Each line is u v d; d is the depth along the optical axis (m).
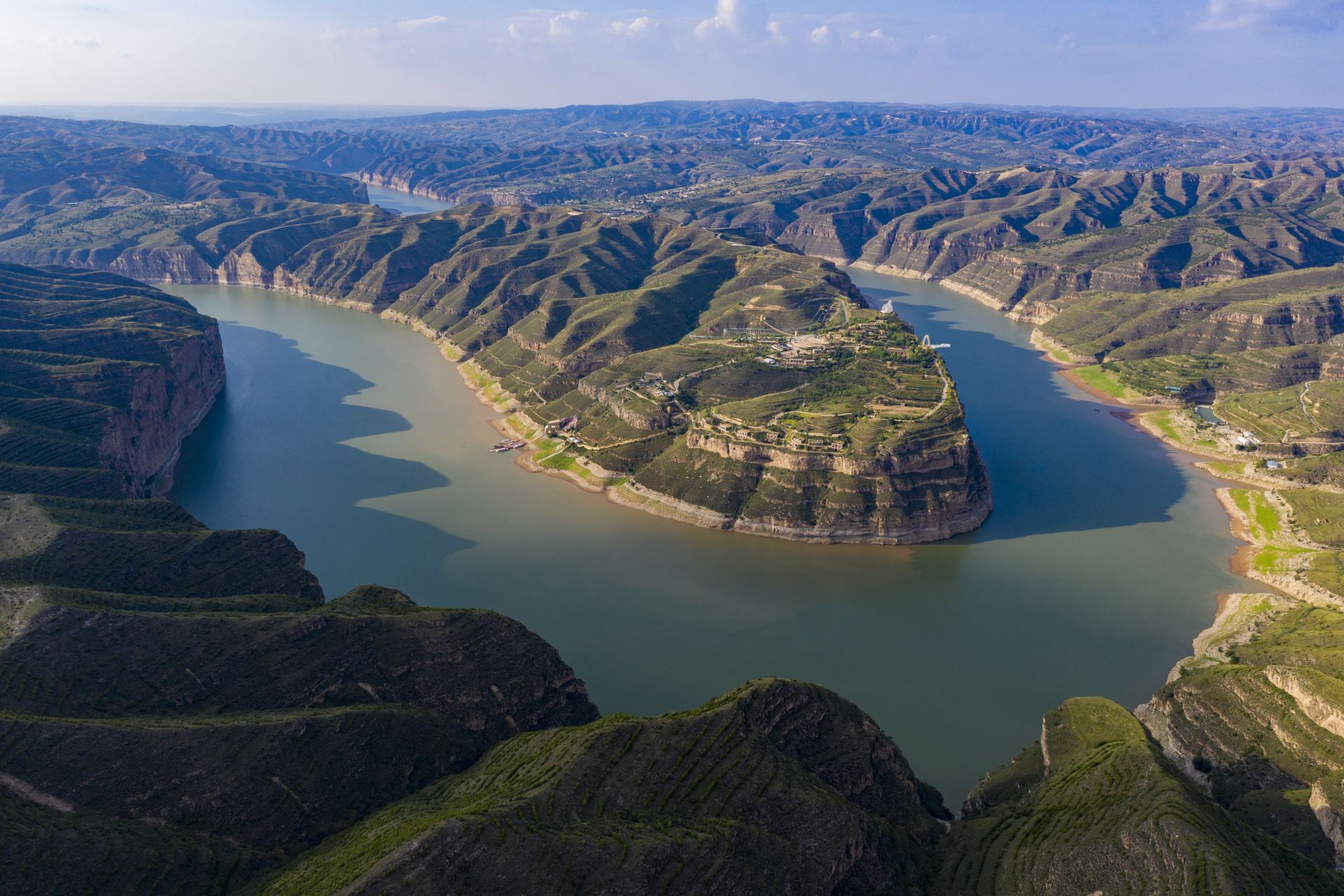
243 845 144.38
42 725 147.75
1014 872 141.75
